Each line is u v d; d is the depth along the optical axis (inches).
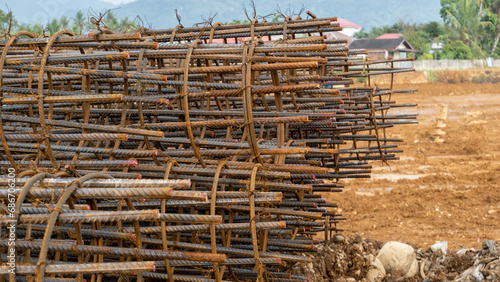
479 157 691.4
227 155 186.2
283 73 254.8
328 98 216.2
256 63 179.3
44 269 111.9
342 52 234.8
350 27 3572.8
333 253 256.4
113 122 239.0
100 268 113.8
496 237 402.9
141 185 122.7
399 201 510.0
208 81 210.7
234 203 170.2
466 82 1878.7
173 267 168.2
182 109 209.2
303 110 214.5
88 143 214.1
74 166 161.9
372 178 612.1
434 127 919.7
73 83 234.8
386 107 306.0
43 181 125.8
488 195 512.1
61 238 154.8
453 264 279.4
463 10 2632.9
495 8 2773.1
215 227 157.3
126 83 168.6
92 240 152.8
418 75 1899.6
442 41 2657.5
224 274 184.5
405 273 277.7
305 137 246.1
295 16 257.0
